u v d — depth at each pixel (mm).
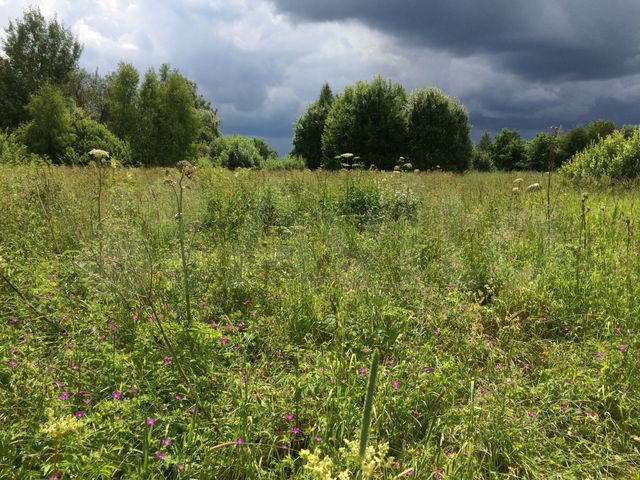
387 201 7352
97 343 2652
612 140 12484
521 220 6223
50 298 3197
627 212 6957
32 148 24578
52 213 5191
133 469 1981
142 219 5531
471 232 5180
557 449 2344
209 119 59094
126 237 4320
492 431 2377
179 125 33469
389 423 2406
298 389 2336
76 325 2895
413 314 3379
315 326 3498
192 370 2600
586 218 6508
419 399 2557
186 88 34219
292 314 3514
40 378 2246
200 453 2121
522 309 3758
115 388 2436
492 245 5129
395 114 28250
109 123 33250
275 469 2055
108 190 5914
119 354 2633
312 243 4832
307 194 7816
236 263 4105
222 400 2426
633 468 2244
